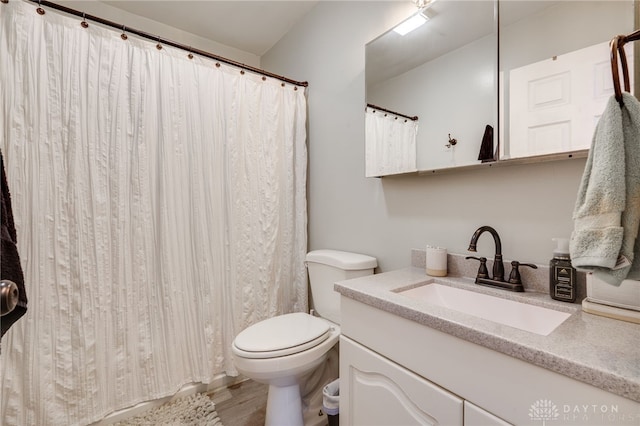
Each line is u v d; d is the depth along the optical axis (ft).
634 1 2.63
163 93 5.01
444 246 4.20
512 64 3.32
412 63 4.33
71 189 4.25
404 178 4.73
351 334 3.39
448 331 2.38
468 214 3.93
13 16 3.88
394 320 2.88
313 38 6.51
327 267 5.24
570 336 2.11
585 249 1.96
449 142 3.88
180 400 5.11
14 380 3.87
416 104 4.28
